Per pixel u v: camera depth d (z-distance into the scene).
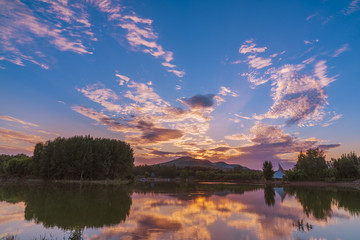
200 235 17.28
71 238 15.70
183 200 38.47
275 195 49.12
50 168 96.38
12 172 109.06
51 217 23.56
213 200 39.03
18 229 19.03
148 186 80.56
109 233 17.69
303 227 20.12
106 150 105.38
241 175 154.38
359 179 99.94
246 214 26.11
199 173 186.75
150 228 19.23
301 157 122.56
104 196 42.50
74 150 98.88
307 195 49.50
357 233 18.44
